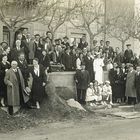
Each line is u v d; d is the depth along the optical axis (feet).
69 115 61.41
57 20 88.38
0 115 55.77
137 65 80.84
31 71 59.57
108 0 99.09
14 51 60.29
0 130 52.19
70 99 67.26
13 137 48.96
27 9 80.12
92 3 92.99
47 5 79.05
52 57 70.28
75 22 94.07
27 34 66.54
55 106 62.08
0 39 80.74
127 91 75.36
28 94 58.65
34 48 65.67
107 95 72.79
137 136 50.03
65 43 75.25
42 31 87.61
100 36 98.89
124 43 102.42
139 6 103.24
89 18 91.25
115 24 97.76
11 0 79.00
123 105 74.23
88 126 56.24
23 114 58.29
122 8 99.35
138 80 74.74
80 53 72.08
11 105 56.49
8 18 80.74
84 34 96.27
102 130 53.57
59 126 55.67
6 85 57.21
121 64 77.56
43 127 54.80
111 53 80.43
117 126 56.59
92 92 70.74
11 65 57.16
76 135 50.19
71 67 71.31
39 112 59.67
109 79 76.02
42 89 60.39
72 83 70.79
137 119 63.10
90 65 72.08
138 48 106.63
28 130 52.90
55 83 68.59
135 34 98.12
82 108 65.82
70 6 88.12
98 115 64.69
